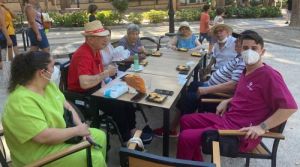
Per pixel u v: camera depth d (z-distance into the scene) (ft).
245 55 9.18
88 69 11.45
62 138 7.81
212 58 16.38
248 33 9.48
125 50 15.51
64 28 46.80
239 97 9.84
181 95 12.53
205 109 12.27
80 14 49.37
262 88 9.19
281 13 66.54
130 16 53.57
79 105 11.75
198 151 9.35
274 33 40.09
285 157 11.84
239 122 9.59
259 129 8.70
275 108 8.93
